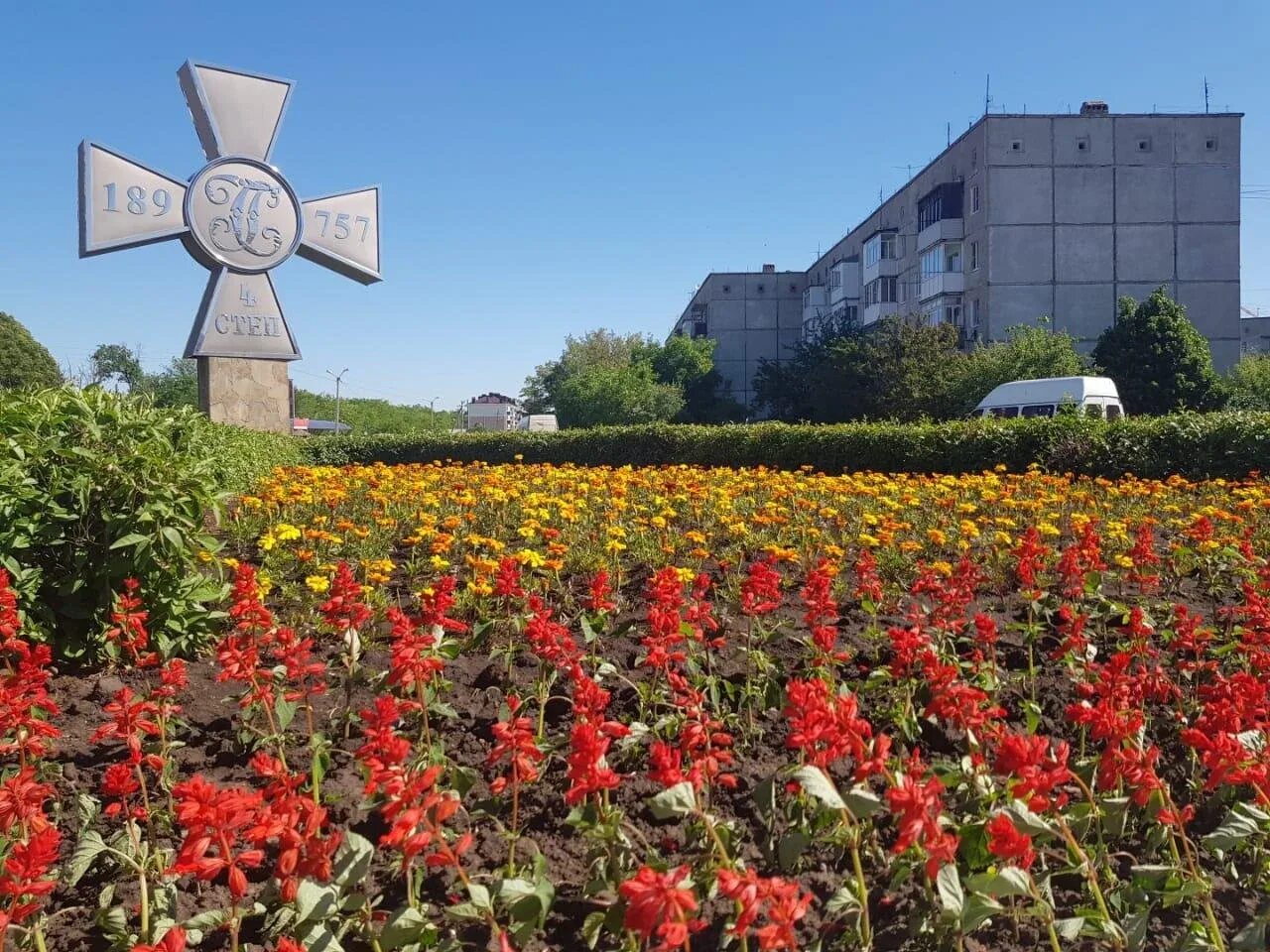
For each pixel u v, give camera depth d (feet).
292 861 7.04
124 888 9.00
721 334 216.95
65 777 11.21
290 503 26.66
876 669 13.01
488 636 15.85
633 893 5.61
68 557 15.17
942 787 7.72
